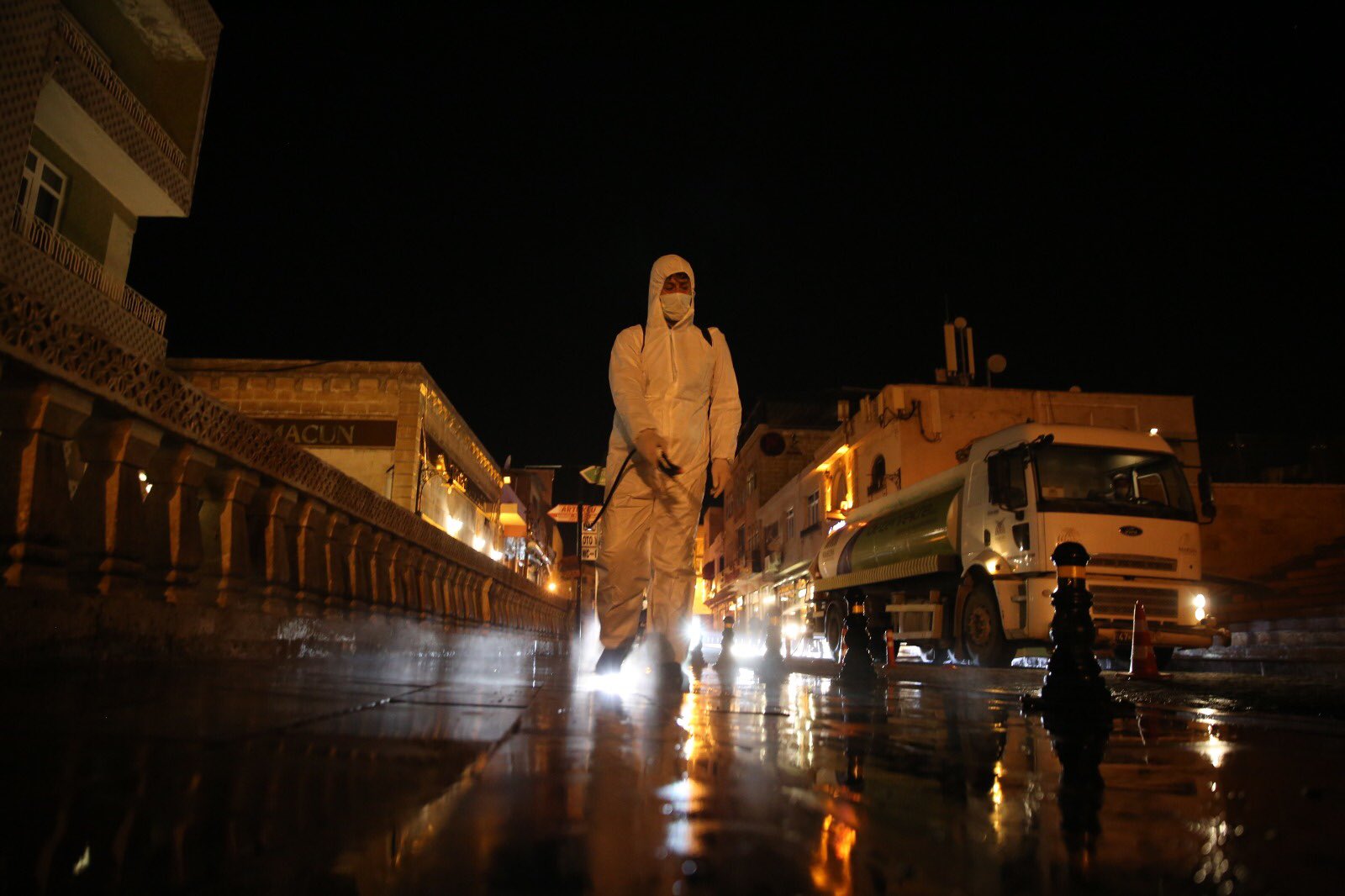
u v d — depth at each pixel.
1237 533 26.89
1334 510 27.12
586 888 0.84
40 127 16.34
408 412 26.94
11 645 3.37
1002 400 25.28
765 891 0.85
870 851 1.04
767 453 44.66
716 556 63.78
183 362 27.03
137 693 2.62
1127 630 11.45
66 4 17.17
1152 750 2.28
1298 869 1.00
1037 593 11.60
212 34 20.47
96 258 18.11
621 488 5.45
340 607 8.42
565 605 37.09
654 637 5.38
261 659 6.01
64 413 3.92
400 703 2.80
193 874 0.83
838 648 17.66
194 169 19.97
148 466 4.98
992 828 1.20
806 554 34.53
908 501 16.62
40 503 3.76
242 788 1.26
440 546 13.65
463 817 1.15
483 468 37.47
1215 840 1.15
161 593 4.92
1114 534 11.70
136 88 19.34
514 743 1.91
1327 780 1.73
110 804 1.11
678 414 5.39
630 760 1.73
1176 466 12.48
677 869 0.92
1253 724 3.32
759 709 3.40
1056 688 3.92
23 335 3.58
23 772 1.30
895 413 24.81
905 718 3.22
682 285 5.47
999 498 12.36
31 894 0.74
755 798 1.36
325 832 1.03
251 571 6.39
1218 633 11.77
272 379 27.09
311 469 7.33
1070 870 0.98
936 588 15.05
